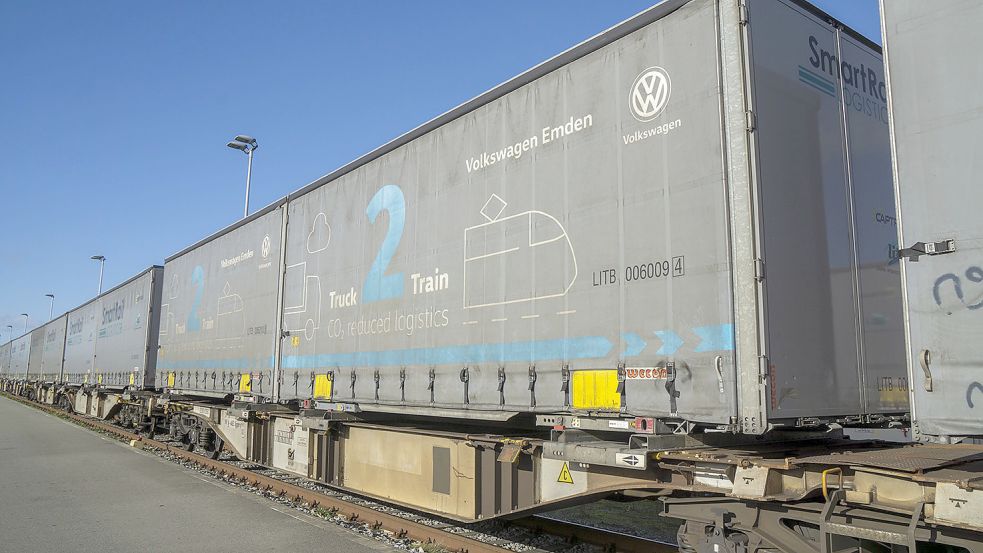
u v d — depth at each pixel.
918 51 3.65
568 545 7.15
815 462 4.07
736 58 4.59
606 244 5.39
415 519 8.61
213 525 7.99
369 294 8.63
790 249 4.62
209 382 13.62
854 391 4.92
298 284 10.55
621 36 5.49
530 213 6.20
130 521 8.25
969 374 3.32
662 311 4.88
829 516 4.01
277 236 11.45
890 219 5.57
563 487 5.99
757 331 4.30
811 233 4.81
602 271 5.40
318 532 7.60
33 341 45.81
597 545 7.07
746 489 4.30
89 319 27.92
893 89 3.73
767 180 4.55
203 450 15.56
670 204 4.92
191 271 15.55
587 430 5.78
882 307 5.32
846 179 5.21
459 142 7.29
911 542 3.58
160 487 10.80
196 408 14.87
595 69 5.70
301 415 10.15
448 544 6.93
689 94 4.87
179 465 13.53
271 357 11.10
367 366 8.49
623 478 5.37
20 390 49.31
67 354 32.09
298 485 11.22
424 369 7.40
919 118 3.61
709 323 4.56
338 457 9.55
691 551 4.99
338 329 9.26
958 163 3.44
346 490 9.20
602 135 5.56
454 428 8.22
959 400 3.35
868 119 5.55
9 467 13.25
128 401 20.53
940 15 3.58
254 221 12.45
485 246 6.71
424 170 7.83
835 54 5.34
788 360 4.45
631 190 5.24
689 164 4.82
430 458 7.78
